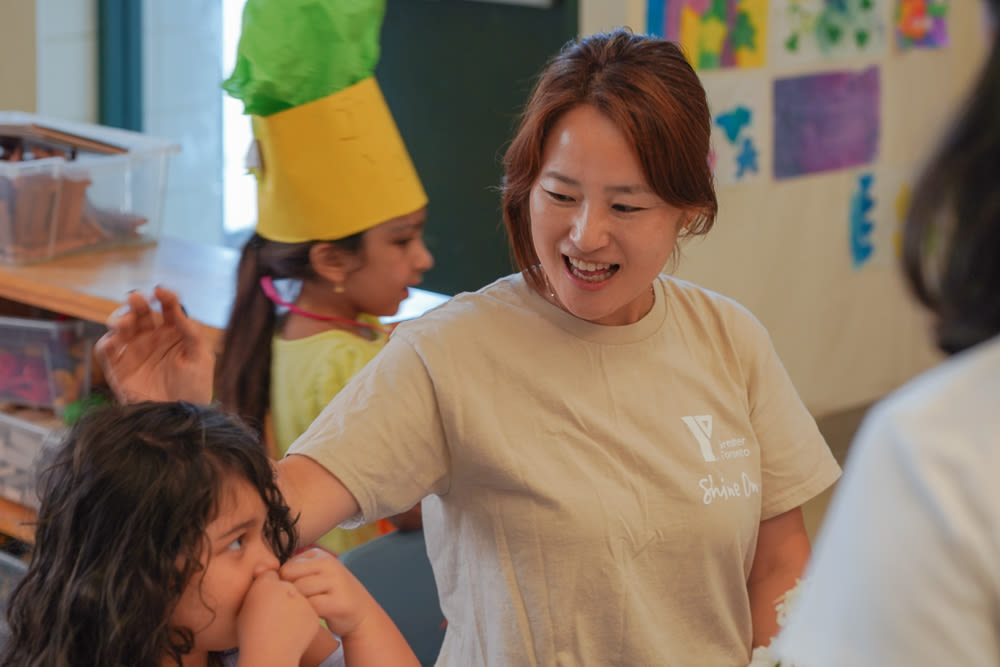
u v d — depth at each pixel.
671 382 1.17
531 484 1.09
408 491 1.11
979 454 0.55
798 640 0.60
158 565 0.92
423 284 3.54
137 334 1.16
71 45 3.49
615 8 2.69
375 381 1.11
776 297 3.17
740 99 2.91
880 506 0.57
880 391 3.50
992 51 0.55
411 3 3.34
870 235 3.30
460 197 3.38
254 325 1.82
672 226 1.10
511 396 1.11
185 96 3.77
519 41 3.10
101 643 0.93
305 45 1.74
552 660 1.10
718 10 2.79
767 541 1.27
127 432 0.96
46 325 2.22
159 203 2.47
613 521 1.09
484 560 1.13
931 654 0.55
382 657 1.05
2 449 2.28
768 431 1.24
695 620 1.16
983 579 0.54
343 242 1.79
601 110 1.03
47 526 0.98
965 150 0.55
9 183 2.19
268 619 0.95
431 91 3.37
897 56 3.20
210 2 3.74
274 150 1.79
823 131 3.11
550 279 1.11
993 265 0.55
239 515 0.96
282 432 1.78
